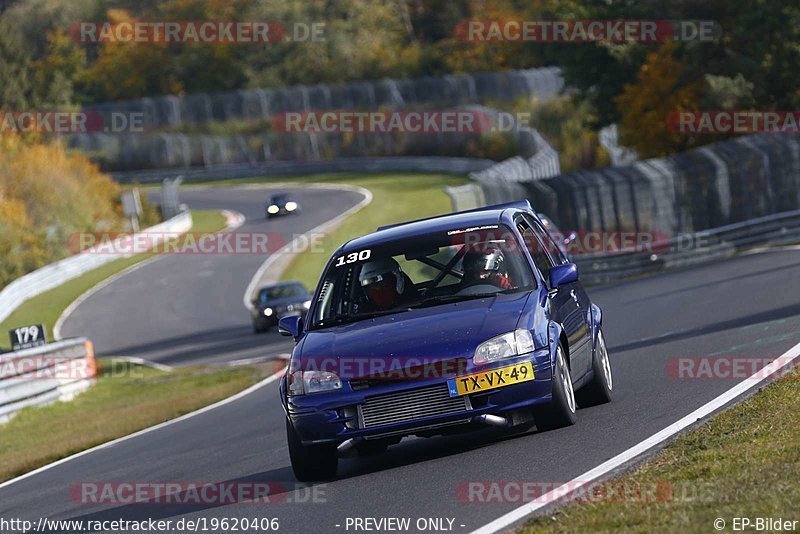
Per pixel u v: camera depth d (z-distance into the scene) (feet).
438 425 96.73
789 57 567.18
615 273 405.59
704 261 425.28
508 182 470.39
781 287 219.41
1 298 559.38
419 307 105.81
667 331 182.50
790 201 487.20
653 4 631.97
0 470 173.06
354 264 111.24
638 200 480.23
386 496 89.40
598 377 118.32
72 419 237.04
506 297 104.73
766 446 80.18
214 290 579.89
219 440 155.33
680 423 98.22
